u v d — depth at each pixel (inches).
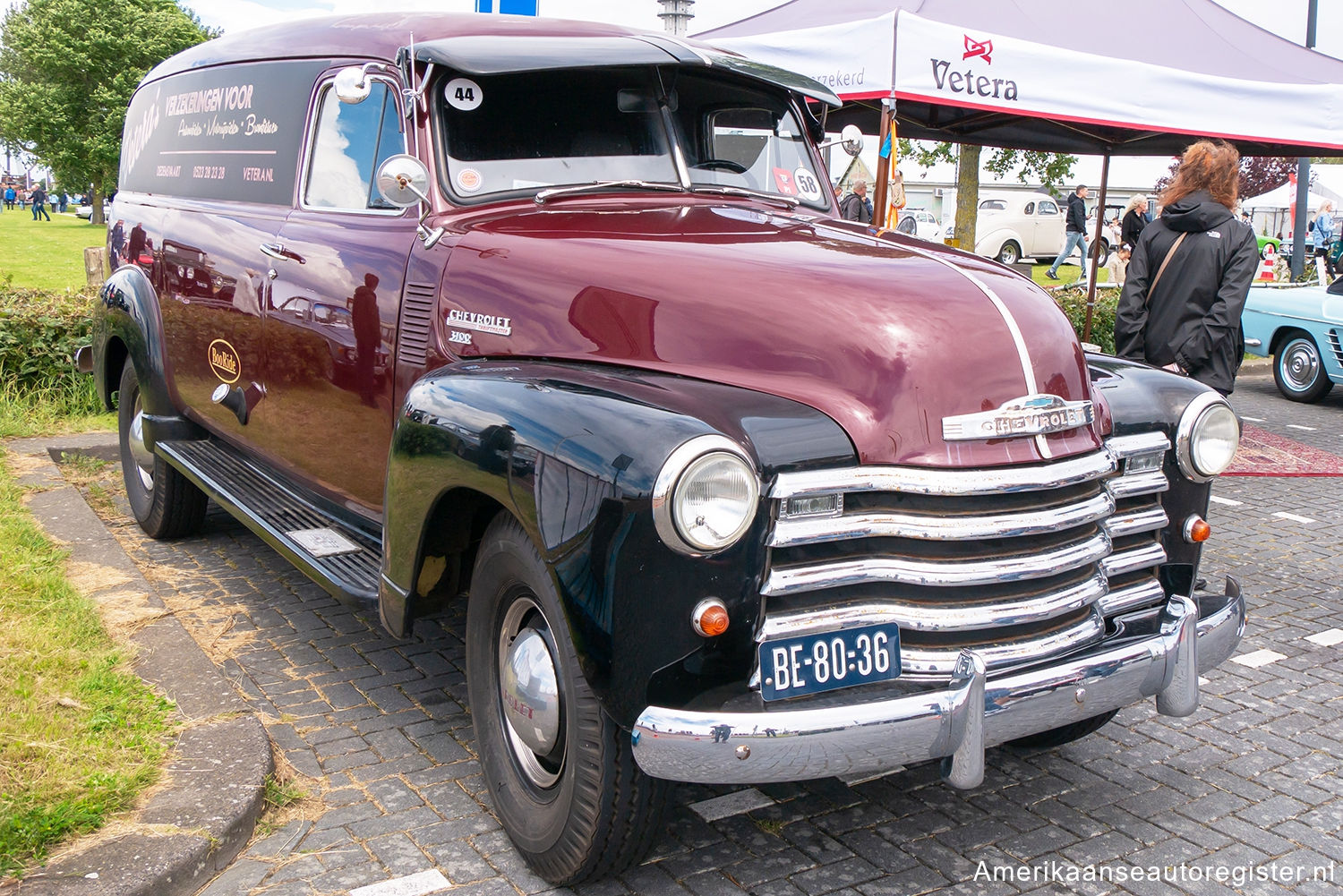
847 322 102.1
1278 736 144.3
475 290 125.7
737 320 106.3
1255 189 1258.6
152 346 194.2
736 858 113.2
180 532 207.6
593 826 98.3
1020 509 99.9
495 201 136.6
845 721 89.2
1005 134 371.2
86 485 243.4
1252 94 288.8
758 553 91.7
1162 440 117.2
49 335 292.0
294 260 155.7
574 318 116.0
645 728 89.4
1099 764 136.2
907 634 98.7
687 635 90.7
